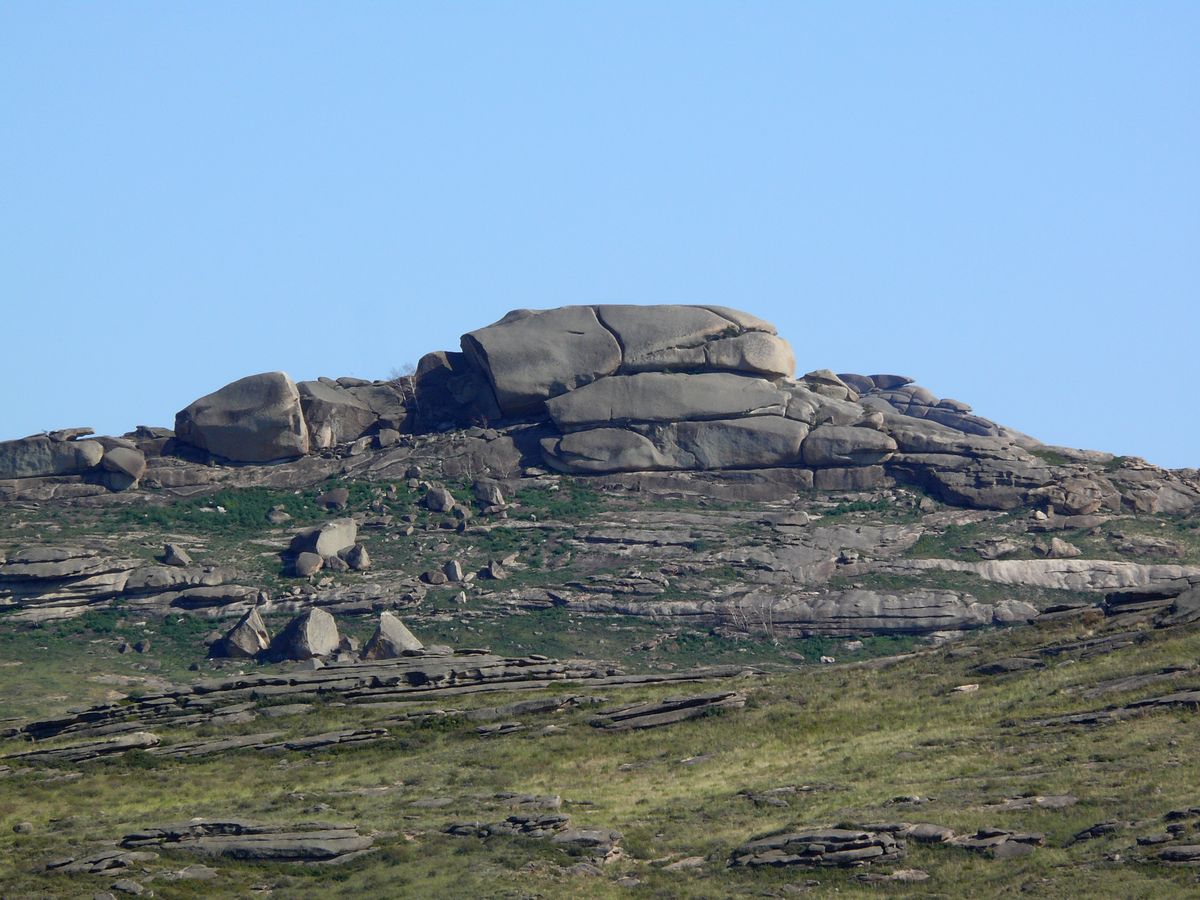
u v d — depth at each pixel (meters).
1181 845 180.25
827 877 190.25
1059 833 191.75
